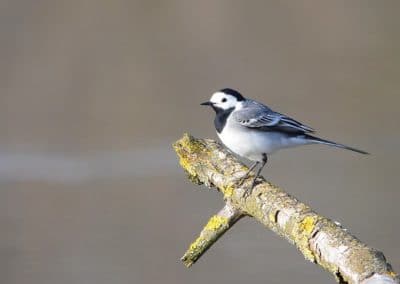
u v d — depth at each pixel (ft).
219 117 36.04
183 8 83.51
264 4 85.51
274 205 26.13
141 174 59.31
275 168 60.49
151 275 42.60
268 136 34.76
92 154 64.54
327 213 50.26
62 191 56.65
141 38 80.74
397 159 61.46
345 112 72.18
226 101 35.94
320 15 85.05
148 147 64.75
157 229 48.57
